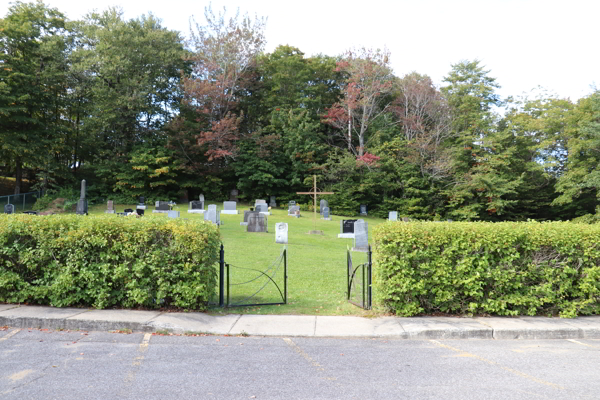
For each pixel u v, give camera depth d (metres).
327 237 21.48
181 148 41.34
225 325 6.61
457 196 39.97
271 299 8.57
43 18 37.31
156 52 40.28
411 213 42.19
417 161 41.69
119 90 38.53
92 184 39.88
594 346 6.02
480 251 7.38
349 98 42.19
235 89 43.03
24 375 4.50
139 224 7.28
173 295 7.23
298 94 46.00
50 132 35.03
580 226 7.77
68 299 7.19
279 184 43.84
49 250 7.32
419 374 4.73
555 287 7.54
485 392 4.23
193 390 4.17
